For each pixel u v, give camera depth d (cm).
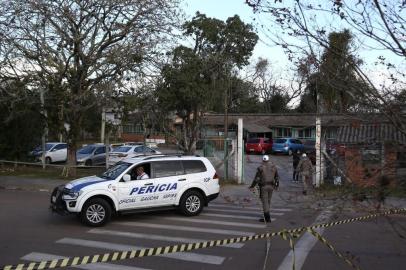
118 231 1141
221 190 2022
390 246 1001
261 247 980
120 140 5244
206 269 813
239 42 2955
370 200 503
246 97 6175
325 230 1166
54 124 2534
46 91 2395
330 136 1216
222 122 4847
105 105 2477
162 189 1323
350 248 983
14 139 2989
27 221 1266
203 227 1200
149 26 2336
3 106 2722
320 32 466
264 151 4753
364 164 493
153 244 998
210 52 2770
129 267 819
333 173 664
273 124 5491
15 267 579
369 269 827
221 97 2884
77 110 2422
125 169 1291
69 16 2236
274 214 1420
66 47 2320
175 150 3697
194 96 2400
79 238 1056
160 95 2422
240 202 1552
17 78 2395
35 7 2194
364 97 458
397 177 473
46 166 2975
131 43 2320
